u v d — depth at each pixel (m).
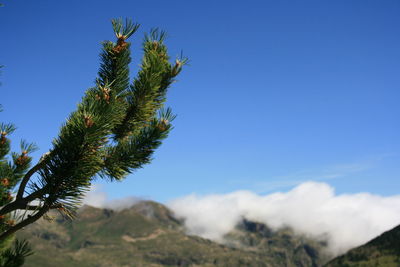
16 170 0.91
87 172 0.76
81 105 0.78
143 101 0.90
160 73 0.91
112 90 0.81
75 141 0.73
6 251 0.75
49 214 0.77
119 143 0.90
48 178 0.75
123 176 0.89
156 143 0.90
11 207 0.74
